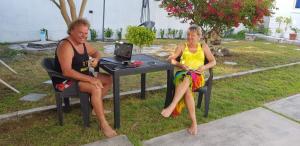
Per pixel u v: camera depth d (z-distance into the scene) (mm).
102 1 10562
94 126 3330
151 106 4000
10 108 3646
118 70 3125
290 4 12289
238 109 4035
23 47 8172
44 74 5363
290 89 5082
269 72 6316
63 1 4230
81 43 3242
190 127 3342
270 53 8859
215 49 7980
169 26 12438
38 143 2922
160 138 3139
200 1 6973
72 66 3195
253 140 3182
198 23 7172
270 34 13109
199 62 3705
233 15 6945
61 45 3115
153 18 11891
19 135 3064
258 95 4680
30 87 4535
